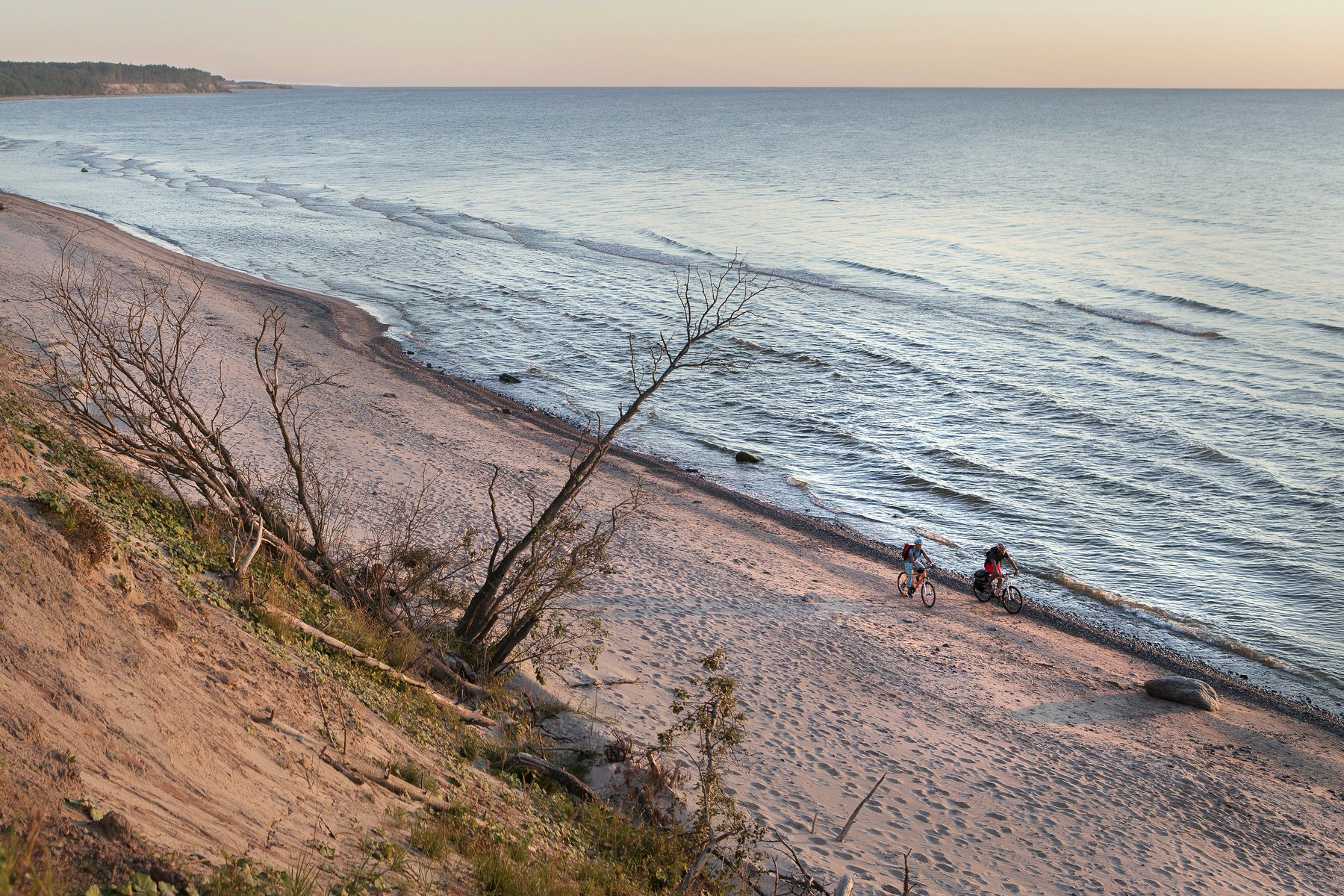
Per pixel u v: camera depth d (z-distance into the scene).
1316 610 20.14
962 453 28.56
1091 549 22.97
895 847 10.58
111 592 6.18
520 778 9.09
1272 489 25.66
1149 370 35.84
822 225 69.75
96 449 11.23
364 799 6.31
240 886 4.07
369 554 12.57
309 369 29.81
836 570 21.06
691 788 10.48
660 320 42.75
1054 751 14.18
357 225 64.75
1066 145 144.50
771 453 28.61
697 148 137.50
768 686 14.49
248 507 11.07
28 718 4.22
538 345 38.25
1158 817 12.72
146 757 4.76
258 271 47.66
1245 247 59.19
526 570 12.12
